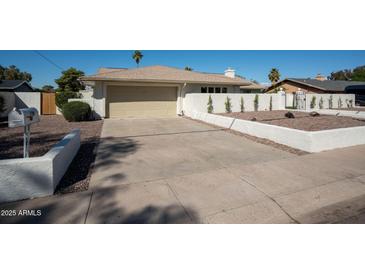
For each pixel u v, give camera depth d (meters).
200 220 3.57
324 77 41.66
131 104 17.52
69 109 14.60
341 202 4.12
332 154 7.04
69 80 37.78
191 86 18.75
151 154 7.04
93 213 3.68
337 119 13.20
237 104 18.14
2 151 6.61
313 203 4.07
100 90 16.44
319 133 7.39
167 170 5.62
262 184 4.82
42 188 4.19
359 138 8.30
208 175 5.30
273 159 6.54
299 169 5.71
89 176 5.16
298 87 35.44
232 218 3.63
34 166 4.11
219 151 7.43
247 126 10.24
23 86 33.78
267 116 14.65
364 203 4.09
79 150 7.44
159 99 18.27
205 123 13.88
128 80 16.36
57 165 4.58
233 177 5.19
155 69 20.72
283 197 4.27
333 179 5.09
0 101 16.45
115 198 4.16
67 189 4.49
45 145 7.42
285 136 8.14
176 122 14.41
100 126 12.69
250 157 6.75
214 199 4.17
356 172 5.51
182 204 3.99
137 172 5.46
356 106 26.81
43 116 19.08
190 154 7.06
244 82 19.94
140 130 11.41
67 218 3.55
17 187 4.04
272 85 39.12
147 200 4.11
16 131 10.61
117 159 6.49
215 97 17.38
